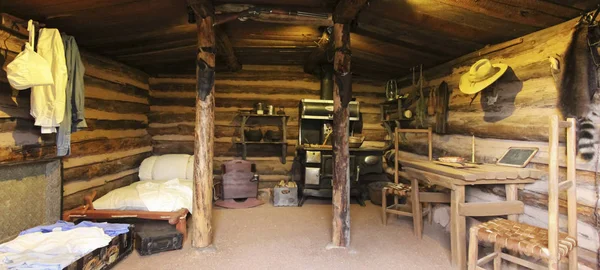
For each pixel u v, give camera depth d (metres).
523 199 2.67
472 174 2.37
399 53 3.90
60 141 2.79
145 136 5.07
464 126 3.47
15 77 2.22
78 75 2.92
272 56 4.67
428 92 4.30
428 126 4.20
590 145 2.14
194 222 2.91
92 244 2.28
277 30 3.54
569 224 2.02
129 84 4.55
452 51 3.49
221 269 2.55
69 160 3.29
